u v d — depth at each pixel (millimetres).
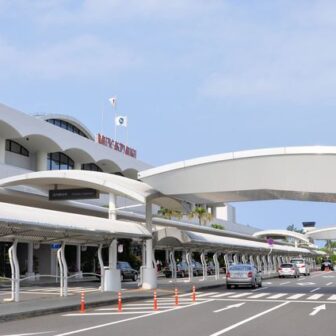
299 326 15883
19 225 21078
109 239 30469
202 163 29359
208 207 95562
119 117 74938
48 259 51438
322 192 27219
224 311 20453
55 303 21938
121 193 30500
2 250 44750
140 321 17141
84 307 21750
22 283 40438
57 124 64500
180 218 75562
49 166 58562
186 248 44219
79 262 53312
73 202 42812
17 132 49406
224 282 42188
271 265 75375
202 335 13914
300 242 95188
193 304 23672
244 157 28422
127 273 45812
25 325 16219
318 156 27344
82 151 60344
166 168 30234
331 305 23062
